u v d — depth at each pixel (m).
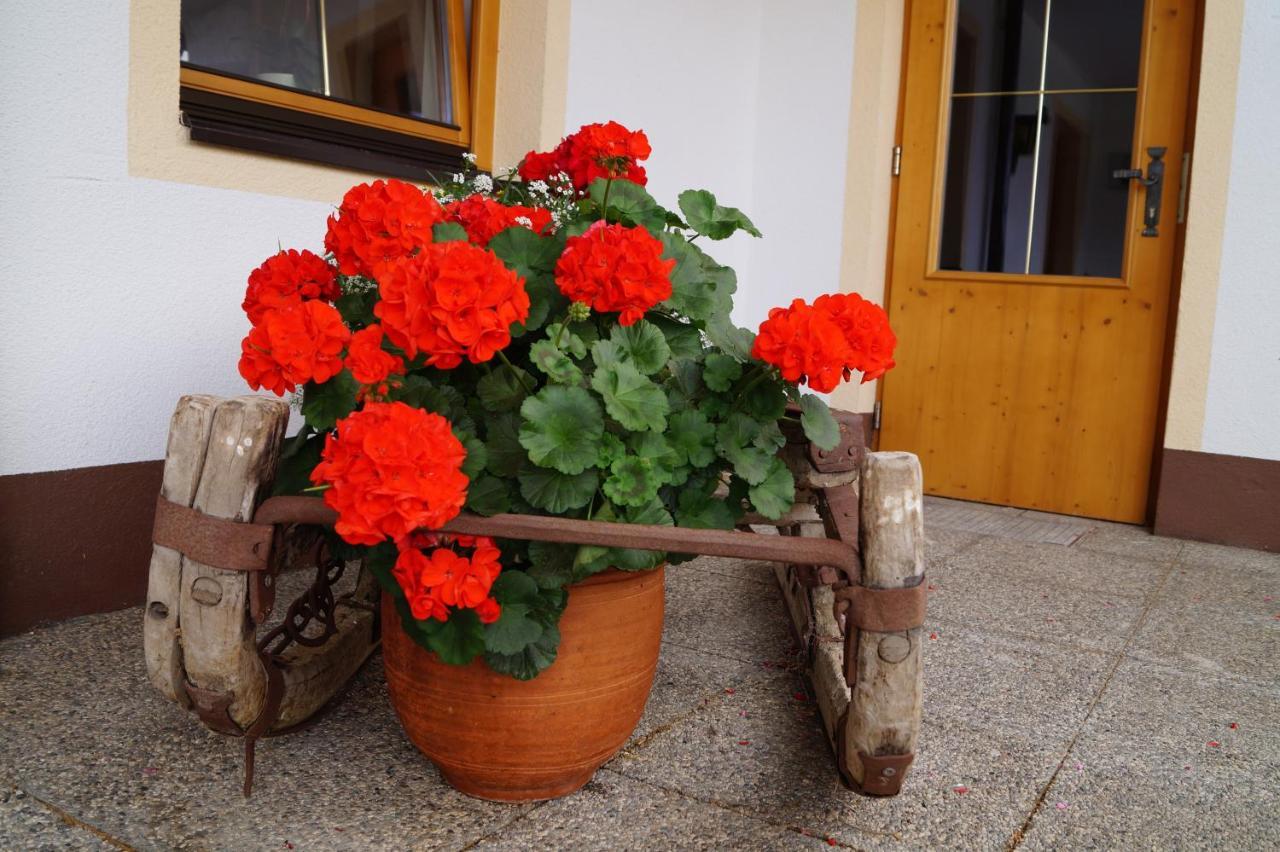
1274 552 3.59
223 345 2.52
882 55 4.21
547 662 1.41
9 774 1.59
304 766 1.68
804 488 1.92
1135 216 3.92
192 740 1.75
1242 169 3.55
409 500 1.16
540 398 1.38
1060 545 3.58
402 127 3.04
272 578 1.49
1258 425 3.59
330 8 2.85
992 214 4.21
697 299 1.59
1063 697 2.15
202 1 2.52
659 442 1.48
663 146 3.93
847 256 4.37
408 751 1.76
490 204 1.62
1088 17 3.96
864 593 1.40
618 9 3.55
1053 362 4.11
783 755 1.81
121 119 2.24
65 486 2.23
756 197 4.59
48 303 2.15
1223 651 2.49
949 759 1.83
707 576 3.01
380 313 1.26
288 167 2.63
